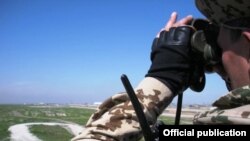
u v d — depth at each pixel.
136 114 0.50
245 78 0.45
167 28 0.58
